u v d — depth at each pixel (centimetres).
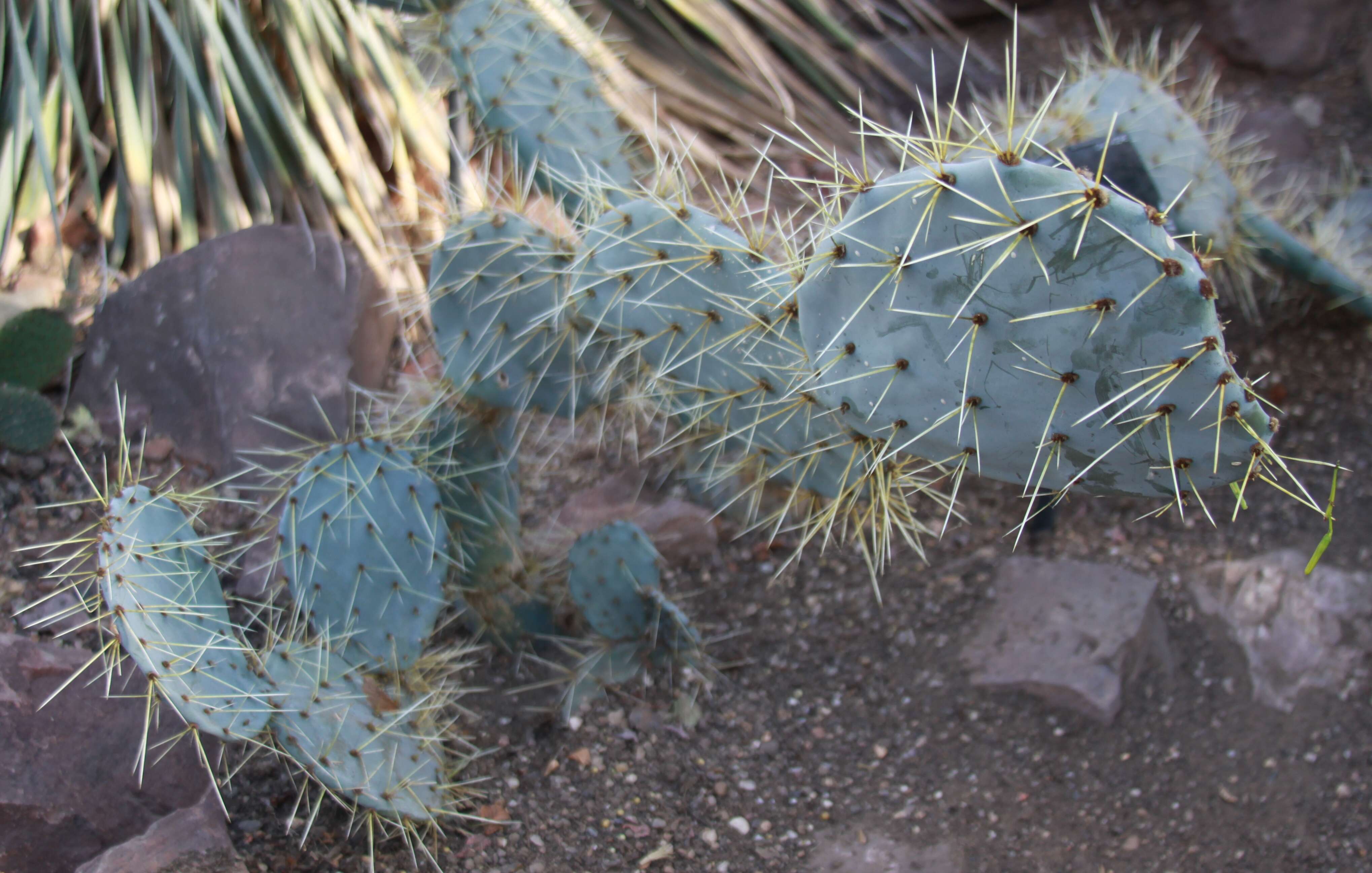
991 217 148
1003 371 154
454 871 213
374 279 336
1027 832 233
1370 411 333
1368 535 300
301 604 229
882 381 167
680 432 229
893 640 278
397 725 217
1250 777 244
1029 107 359
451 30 278
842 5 466
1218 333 141
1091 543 305
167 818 203
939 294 155
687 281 206
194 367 310
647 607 258
